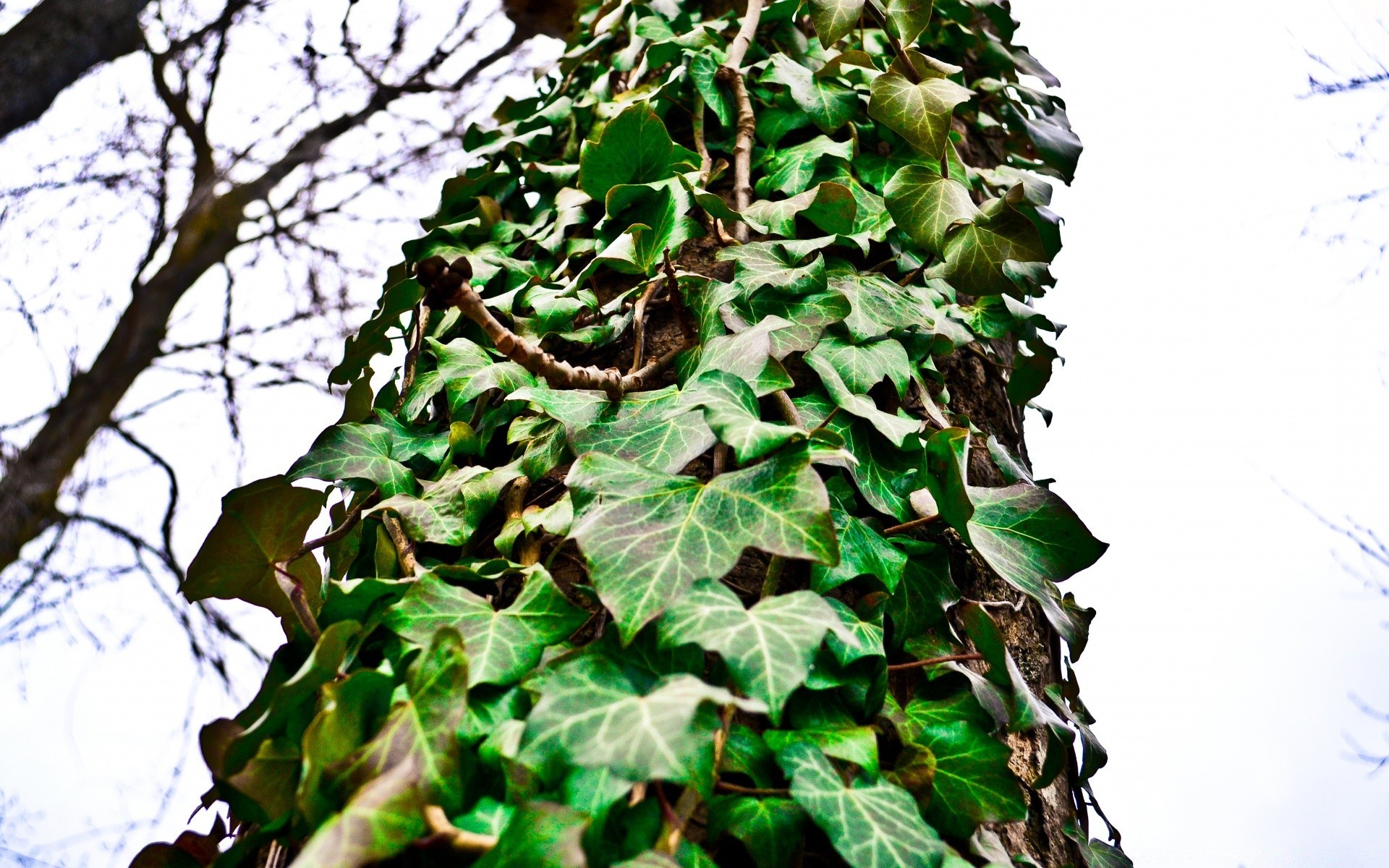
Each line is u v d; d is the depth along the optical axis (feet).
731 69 4.12
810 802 2.15
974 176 4.28
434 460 3.40
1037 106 5.33
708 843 2.27
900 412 3.29
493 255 4.08
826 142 3.95
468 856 1.91
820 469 2.92
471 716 2.20
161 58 14.32
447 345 3.51
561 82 5.23
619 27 5.04
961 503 2.73
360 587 2.54
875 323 3.36
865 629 2.58
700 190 3.52
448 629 2.15
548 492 3.03
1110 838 3.53
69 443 13.39
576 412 2.88
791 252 3.40
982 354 4.00
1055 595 3.55
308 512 2.92
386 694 2.19
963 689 2.76
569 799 1.94
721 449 2.76
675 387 2.93
